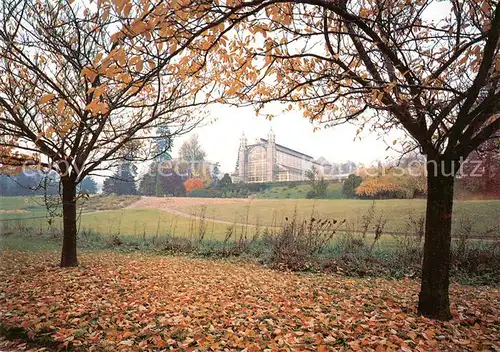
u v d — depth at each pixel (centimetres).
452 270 693
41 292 483
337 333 331
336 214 1180
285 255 812
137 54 241
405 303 441
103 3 205
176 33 241
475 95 321
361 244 880
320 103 444
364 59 381
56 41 522
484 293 528
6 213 1310
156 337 322
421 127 380
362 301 456
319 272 728
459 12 347
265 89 415
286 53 380
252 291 524
